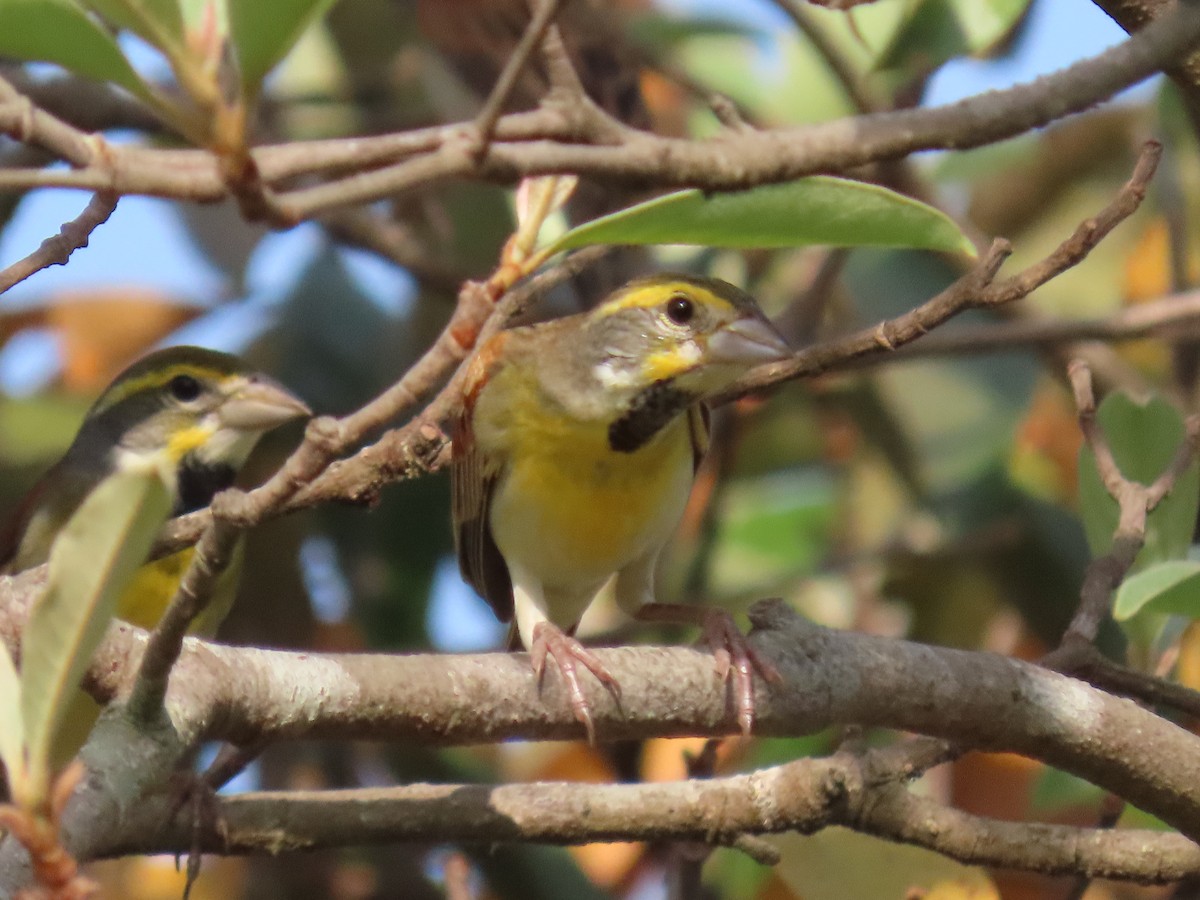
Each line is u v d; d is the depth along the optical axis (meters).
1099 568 8.55
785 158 6.35
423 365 5.50
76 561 4.42
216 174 5.02
